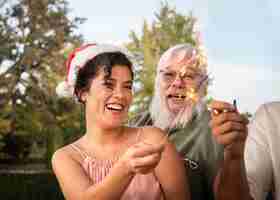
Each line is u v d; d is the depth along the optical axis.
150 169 1.22
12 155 3.83
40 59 4.39
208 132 1.90
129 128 1.64
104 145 1.59
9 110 4.16
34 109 4.08
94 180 1.53
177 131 1.99
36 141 3.93
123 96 1.52
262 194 1.55
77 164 1.55
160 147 1.21
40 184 3.46
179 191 1.49
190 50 2.00
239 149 1.31
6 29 4.47
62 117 3.97
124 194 1.50
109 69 1.52
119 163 1.23
